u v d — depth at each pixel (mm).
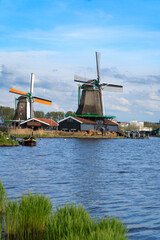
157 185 20438
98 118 112312
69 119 107438
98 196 16766
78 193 17375
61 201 15328
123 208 14320
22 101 115625
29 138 62156
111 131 121125
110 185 20141
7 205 10758
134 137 131500
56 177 22781
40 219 9508
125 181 21844
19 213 9703
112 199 16125
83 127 106125
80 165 30891
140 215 13219
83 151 50625
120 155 45344
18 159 35406
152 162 36375
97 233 7152
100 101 109188
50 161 34156
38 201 9977
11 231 9617
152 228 11570
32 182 20375
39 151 48500
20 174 23797
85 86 109875
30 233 9469
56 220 8438
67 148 56781
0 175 23031
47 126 107375
